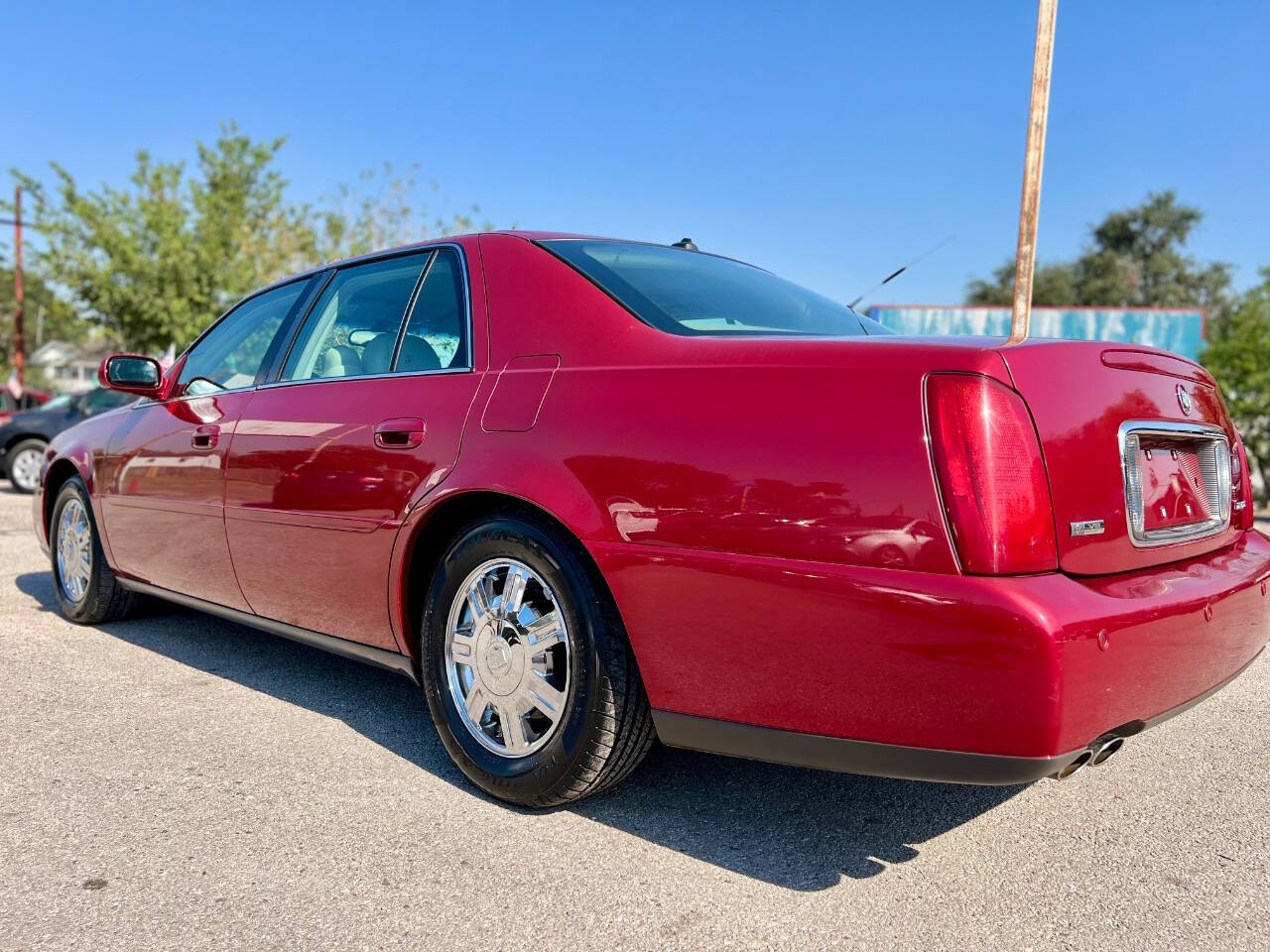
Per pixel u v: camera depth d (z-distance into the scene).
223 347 4.11
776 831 2.56
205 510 3.70
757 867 2.35
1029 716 1.86
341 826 2.53
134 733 3.21
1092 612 1.94
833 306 3.38
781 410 2.16
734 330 2.67
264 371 3.67
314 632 3.29
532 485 2.49
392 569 2.89
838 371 2.12
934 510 1.95
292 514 3.25
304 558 3.22
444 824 2.55
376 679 3.90
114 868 2.29
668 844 2.47
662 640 2.28
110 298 24.59
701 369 2.32
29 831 2.48
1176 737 3.33
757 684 2.15
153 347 25.73
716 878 2.29
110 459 4.37
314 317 3.59
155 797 2.69
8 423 12.34
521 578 2.62
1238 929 2.10
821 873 2.33
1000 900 2.21
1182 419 2.48
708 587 2.19
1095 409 2.17
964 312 22.66
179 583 4.00
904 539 1.97
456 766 2.85
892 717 1.99
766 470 2.13
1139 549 2.23
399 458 2.87
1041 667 1.84
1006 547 1.92
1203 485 2.58
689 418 2.28
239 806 2.64
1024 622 1.85
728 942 2.02
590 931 2.05
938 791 2.86
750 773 2.98
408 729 3.30
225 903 2.14
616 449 2.37
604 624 2.41
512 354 2.75
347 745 3.13
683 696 2.28
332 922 2.07
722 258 3.52
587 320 2.66
